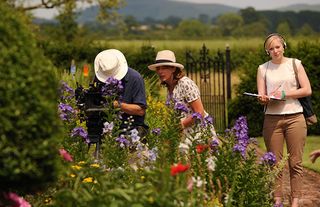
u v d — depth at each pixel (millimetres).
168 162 7770
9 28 5746
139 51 29328
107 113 8906
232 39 88375
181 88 9898
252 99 22500
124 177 7633
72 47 36000
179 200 6297
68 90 9422
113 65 9633
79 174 6590
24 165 5520
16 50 5664
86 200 6152
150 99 16438
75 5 40031
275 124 10617
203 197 7055
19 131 5512
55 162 5781
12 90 5504
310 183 13938
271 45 10516
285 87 10492
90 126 9383
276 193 10352
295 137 10547
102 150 8836
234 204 8227
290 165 10695
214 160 8250
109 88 9016
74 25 58094
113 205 6004
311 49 22875
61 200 6277
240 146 8258
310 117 10625
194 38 113062
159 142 8750
